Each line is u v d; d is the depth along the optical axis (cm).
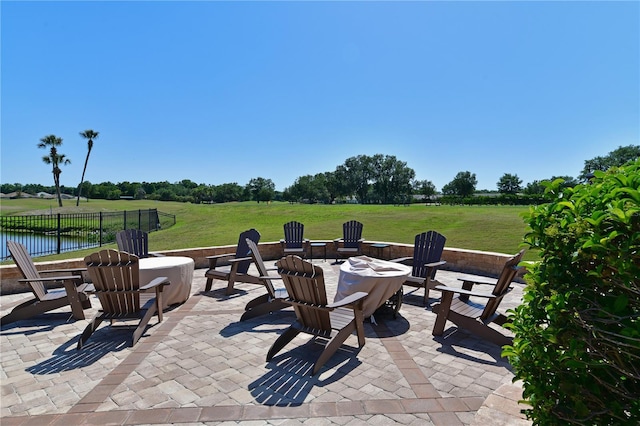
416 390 323
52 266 724
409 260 708
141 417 278
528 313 186
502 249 1176
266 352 408
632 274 138
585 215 158
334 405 297
